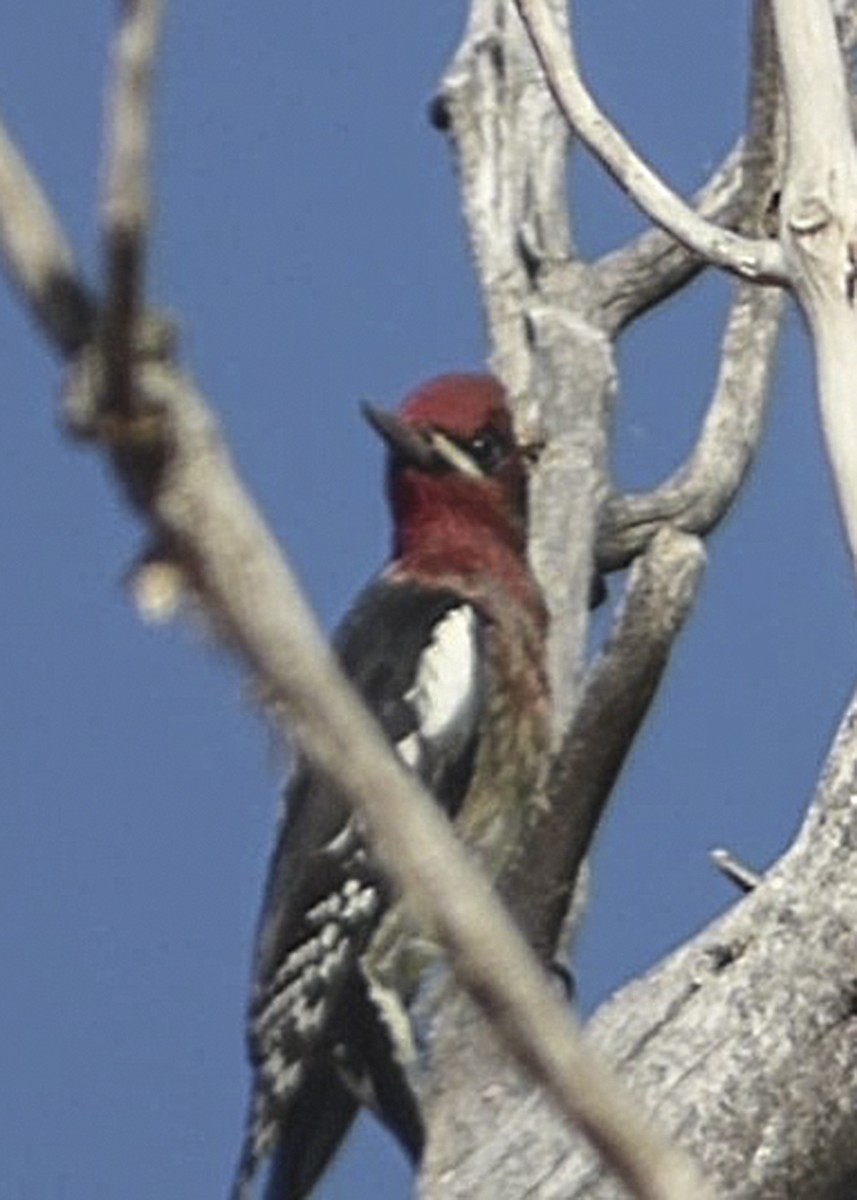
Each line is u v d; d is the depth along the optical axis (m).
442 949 3.12
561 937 9.45
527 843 9.30
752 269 6.97
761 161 10.77
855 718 7.73
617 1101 3.01
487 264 12.59
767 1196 7.58
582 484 12.34
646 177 7.28
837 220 6.55
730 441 11.36
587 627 12.53
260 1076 11.27
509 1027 3.00
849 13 9.23
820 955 7.61
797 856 7.74
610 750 8.89
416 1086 10.88
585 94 7.43
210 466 2.88
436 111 12.81
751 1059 7.61
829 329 6.47
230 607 2.89
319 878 11.73
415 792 3.06
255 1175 10.98
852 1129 7.60
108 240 2.83
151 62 2.82
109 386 2.85
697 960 7.80
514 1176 7.81
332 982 11.53
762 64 10.70
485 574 12.91
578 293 12.43
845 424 6.34
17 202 2.85
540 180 12.53
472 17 12.75
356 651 12.98
